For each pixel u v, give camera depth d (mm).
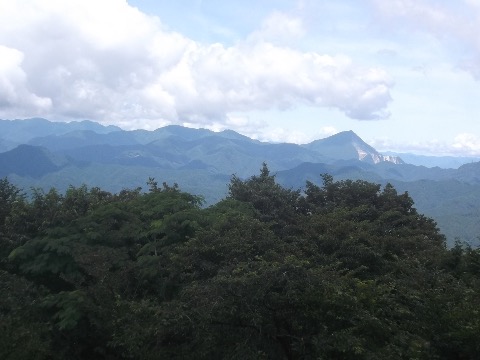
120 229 15977
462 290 10961
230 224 15578
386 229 19109
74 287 14211
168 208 17234
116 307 11867
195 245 13203
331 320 9508
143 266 13664
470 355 9477
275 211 21688
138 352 10398
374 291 10367
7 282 12922
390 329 9414
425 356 9031
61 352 11742
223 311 9422
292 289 9453
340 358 8906
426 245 17781
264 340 9766
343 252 14922
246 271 10609
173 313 9836
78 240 15102
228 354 9391
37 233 16016
